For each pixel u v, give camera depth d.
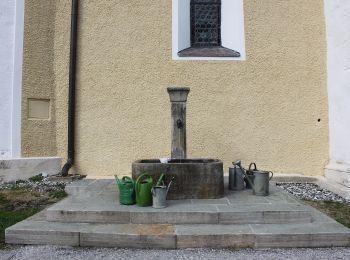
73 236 4.67
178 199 5.74
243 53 8.42
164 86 8.42
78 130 8.45
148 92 8.43
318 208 6.20
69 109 8.34
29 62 8.16
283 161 8.33
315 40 8.41
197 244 4.59
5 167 7.68
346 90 7.67
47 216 5.18
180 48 8.62
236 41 8.66
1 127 7.92
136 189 5.39
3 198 6.56
